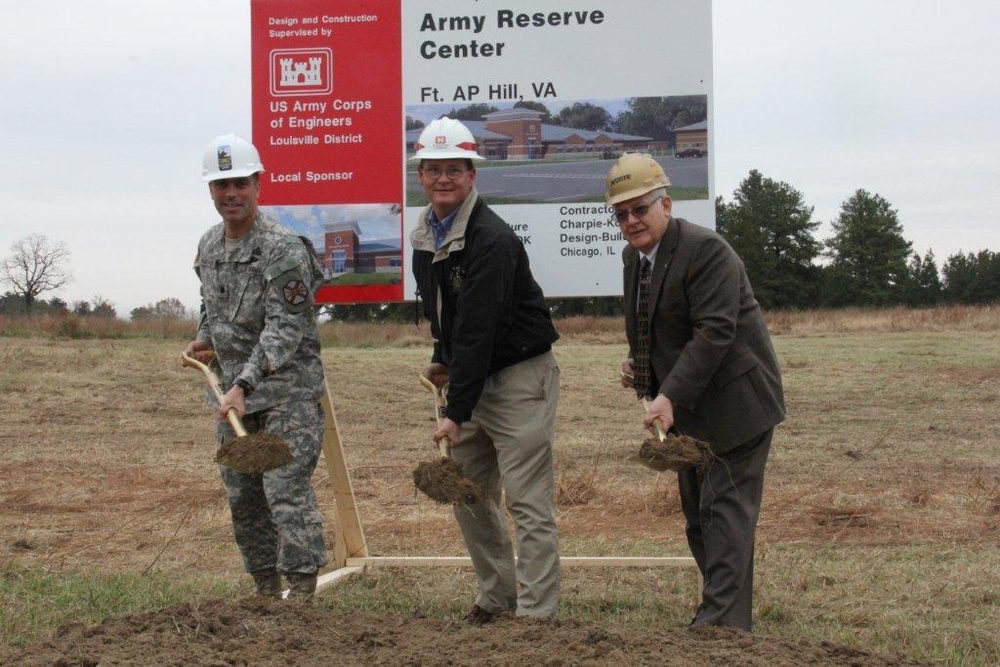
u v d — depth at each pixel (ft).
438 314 16.78
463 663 13.00
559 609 19.51
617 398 54.75
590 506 29.71
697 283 15.44
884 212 222.48
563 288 20.47
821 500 29.71
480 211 16.29
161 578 21.20
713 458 15.66
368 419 48.85
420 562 21.30
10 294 139.33
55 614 18.26
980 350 75.25
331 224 20.62
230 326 17.69
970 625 18.13
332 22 20.52
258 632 14.24
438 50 20.39
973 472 34.50
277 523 17.31
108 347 72.84
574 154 20.33
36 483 33.55
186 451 40.19
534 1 20.24
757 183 213.87
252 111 20.66
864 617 18.74
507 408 16.47
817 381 59.77
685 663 12.80
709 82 20.07
